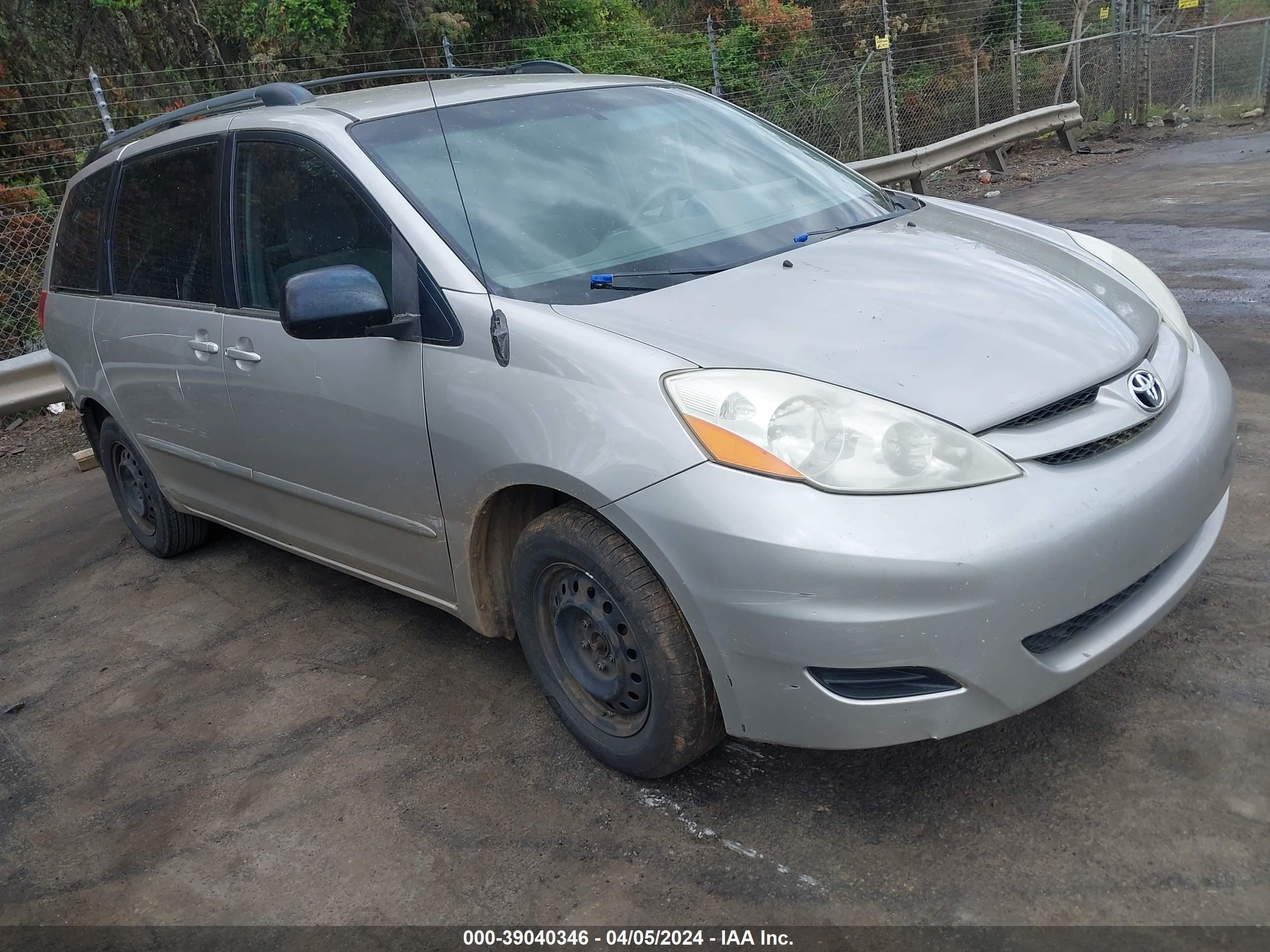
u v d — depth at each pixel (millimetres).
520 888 2402
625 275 2775
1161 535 2326
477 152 3117
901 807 2471
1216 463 2535
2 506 5980
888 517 2084
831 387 2238
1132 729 2617
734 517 2146
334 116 3246
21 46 11641
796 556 2086
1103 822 2332
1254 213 8367
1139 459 2342
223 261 3539
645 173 3242
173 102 12258
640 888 2348
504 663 3406
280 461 3412
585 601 2615
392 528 3086
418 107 3268
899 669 2123
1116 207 9578
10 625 4352
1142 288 3100
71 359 4547
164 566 4711
